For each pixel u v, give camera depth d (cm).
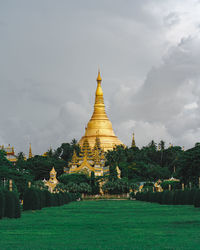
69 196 14100
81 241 3272
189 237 3444
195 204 8219
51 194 9788
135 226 4456
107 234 3731
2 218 5456
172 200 10488
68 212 7375
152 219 5388
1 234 3781
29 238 3475
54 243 3162
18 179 10931
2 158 11594
